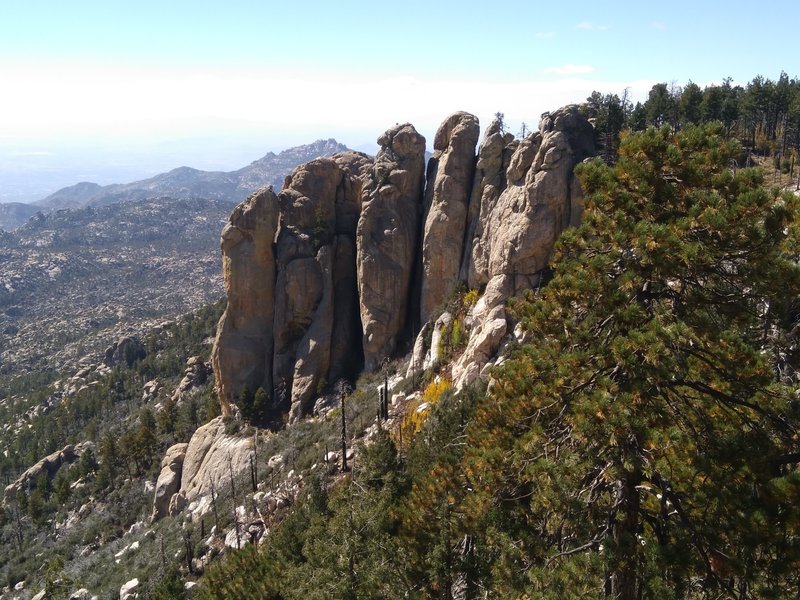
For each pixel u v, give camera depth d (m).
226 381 79.50
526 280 56.88
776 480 13.04
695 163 15.54
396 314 74.19
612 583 15.08
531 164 61.03
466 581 27.16
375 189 77.06
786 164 70.25
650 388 14.64
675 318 15.02
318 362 74.88
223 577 38.31
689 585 13.96
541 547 17.22
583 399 15.39
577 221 56.25
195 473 76.50
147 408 127.81
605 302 15.86
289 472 59.47
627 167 16.22
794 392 15.27
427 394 57.47
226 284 79.44
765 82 87.44
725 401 15.10
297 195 80.25
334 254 79.44
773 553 13.34
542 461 16.20
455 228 69.31
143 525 78.31
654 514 15.73
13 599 69.44
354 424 61.66
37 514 98.81
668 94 86.06
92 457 111.69
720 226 14.03
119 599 53.69
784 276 13.98
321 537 33.34
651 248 14.55
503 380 19.50
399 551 30.05
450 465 28.95
